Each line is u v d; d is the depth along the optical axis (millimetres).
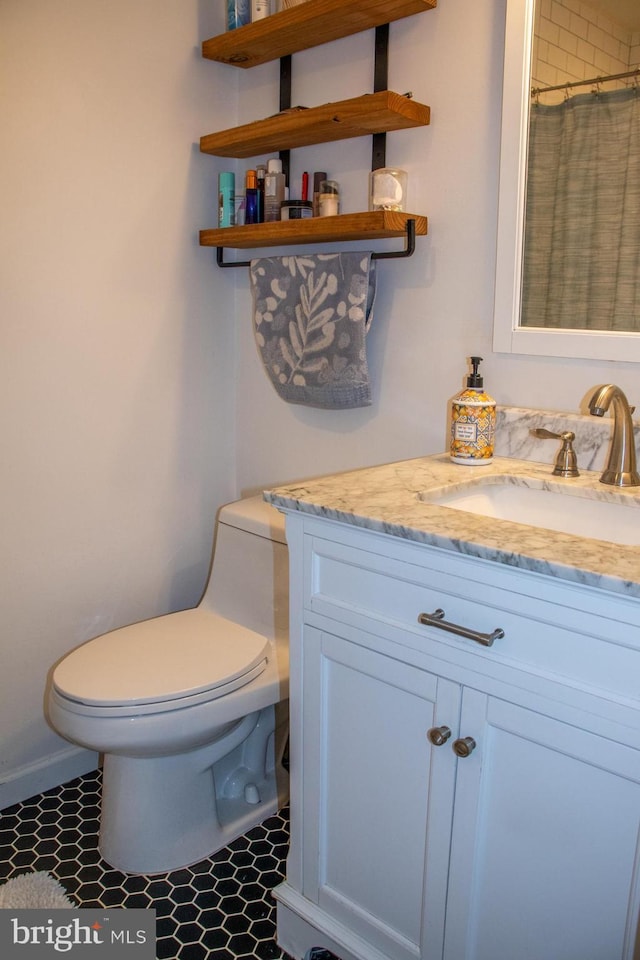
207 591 1934
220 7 1942
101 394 1865
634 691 936
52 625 1874
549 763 1035
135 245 1868
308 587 1292
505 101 1466
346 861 1341
